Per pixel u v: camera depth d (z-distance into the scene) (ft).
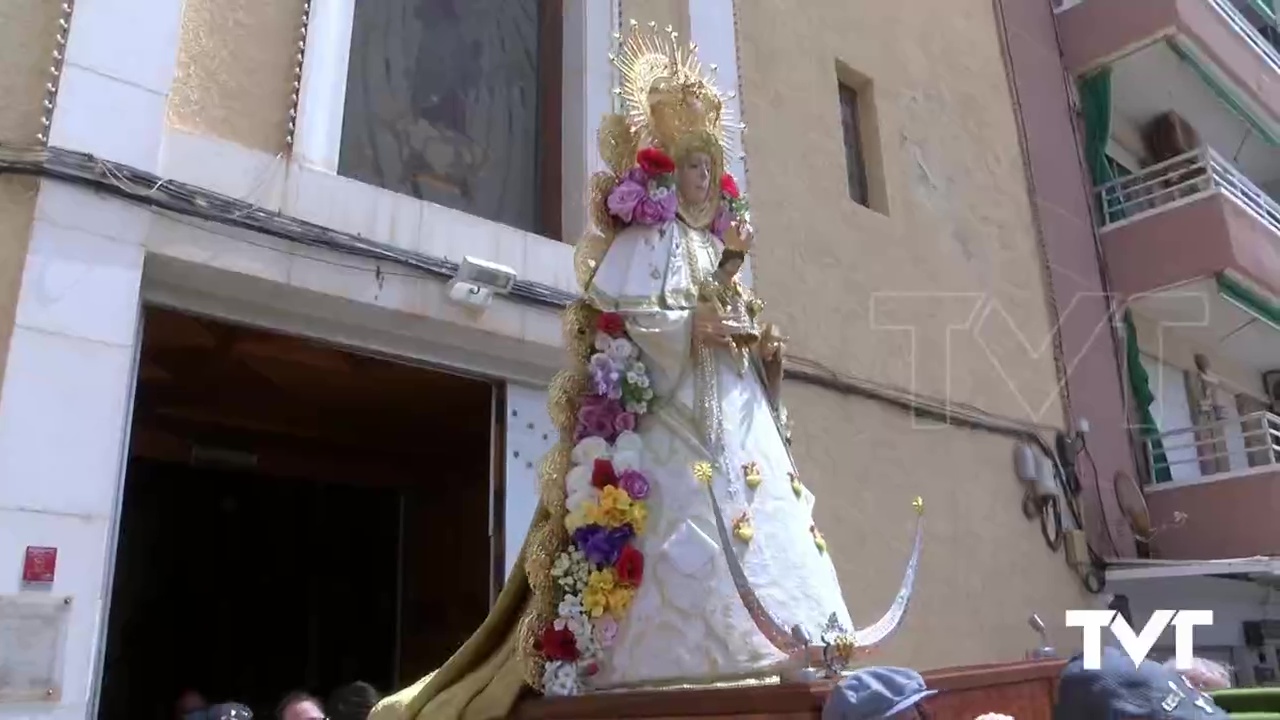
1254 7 49.16
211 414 24.47
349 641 29.12
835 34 29.40
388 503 30.48
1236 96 41.60
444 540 28.60
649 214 11.31
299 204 17.21
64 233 14.58
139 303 15.43
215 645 26.94
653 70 13.14
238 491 28.22
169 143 16.02
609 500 10.07
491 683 10.71
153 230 15.55
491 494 19.77
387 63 20.81
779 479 10.71
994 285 31.94
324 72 18.29
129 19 15.90
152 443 24.75
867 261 27.71
